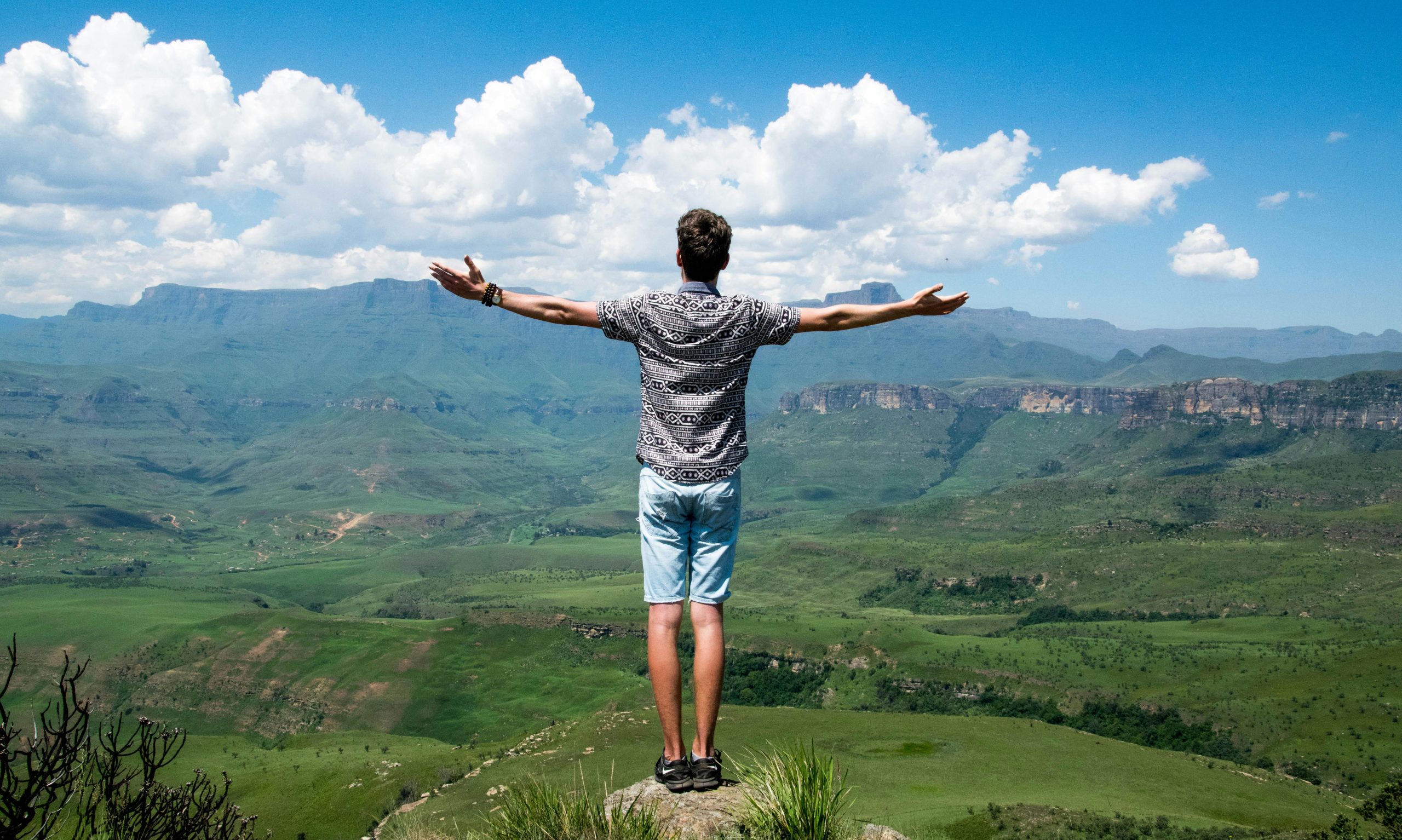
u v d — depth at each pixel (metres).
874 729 91.62
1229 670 138.12
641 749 76.81
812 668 168.50
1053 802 68.31
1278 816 70.50
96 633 199.75
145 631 199.75
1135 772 81.25
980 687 148.75
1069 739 90.81
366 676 177.62
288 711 172.12
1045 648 160.88
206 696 178.50
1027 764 80.88
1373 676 124.50
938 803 67.19
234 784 94.50
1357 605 188.50
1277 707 121.44
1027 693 143.50
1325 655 136.75
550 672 178.62
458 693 171.88
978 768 79.50
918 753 84.06
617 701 159.88
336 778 91.69
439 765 90.06
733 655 176.62
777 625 188.25
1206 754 116.75
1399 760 101.75
